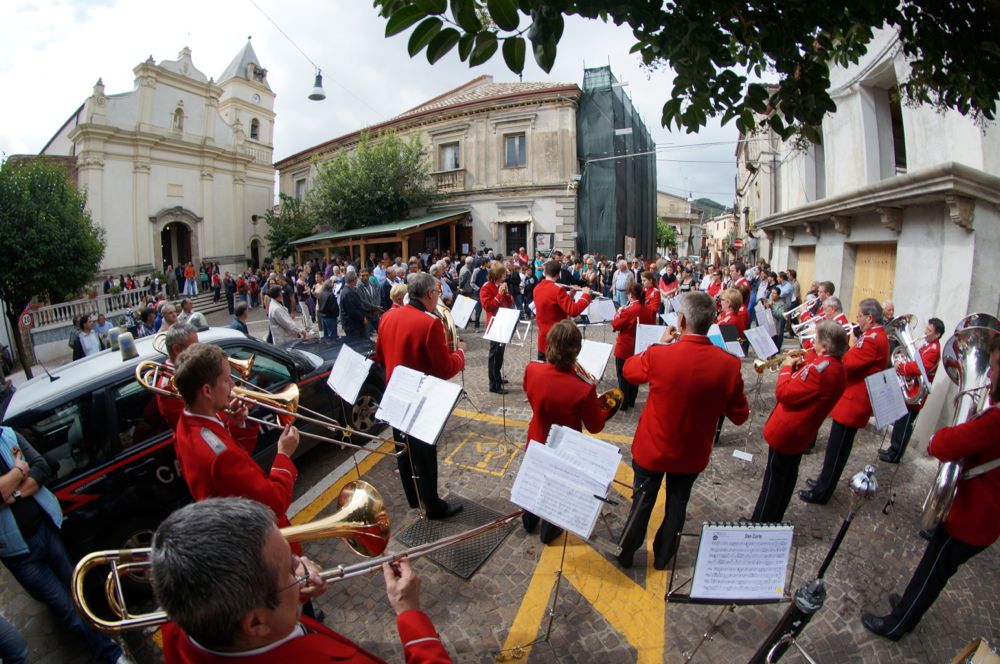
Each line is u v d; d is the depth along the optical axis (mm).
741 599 1968
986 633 2854
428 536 3693
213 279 22609
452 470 4715
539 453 2391
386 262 14594
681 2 1918
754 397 6754
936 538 2607
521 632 2871
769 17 1949
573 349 3059
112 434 3215
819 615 2977
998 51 2041
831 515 4000
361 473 4711
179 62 24047
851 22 2057
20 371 12797
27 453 2578
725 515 3990
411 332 3559
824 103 2107
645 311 5988
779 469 3541
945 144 5777
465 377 7641
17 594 3445
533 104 18766
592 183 18766
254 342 4328
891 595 3068
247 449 3016
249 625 982
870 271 8453
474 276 12312
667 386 2908
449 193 20484
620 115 19266
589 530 2264
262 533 1020
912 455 5078
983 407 2541
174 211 23812
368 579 3357
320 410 4809
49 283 13781
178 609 944
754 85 2154
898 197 5719
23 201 13469
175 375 2045
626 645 2777
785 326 10039
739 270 11125
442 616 2992
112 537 3164
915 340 5211
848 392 3924
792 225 11922
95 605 3008
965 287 5020
